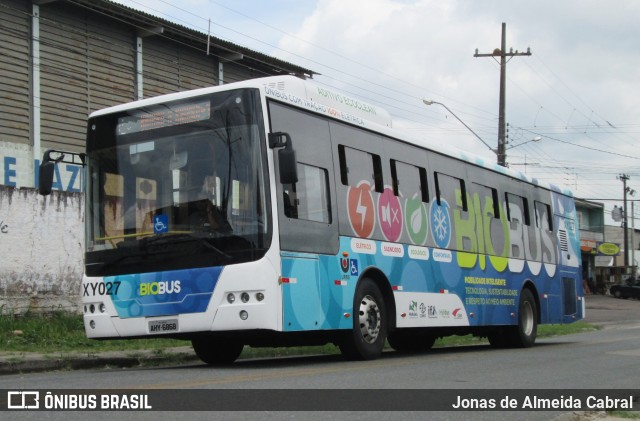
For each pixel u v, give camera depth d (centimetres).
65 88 2142
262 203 986
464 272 1441
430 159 1391
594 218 7062
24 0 2062
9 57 2014
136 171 1061
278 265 988
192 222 1010
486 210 1557
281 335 1041
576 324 2897
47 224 1705
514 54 3488
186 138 1039
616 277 7394
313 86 1151
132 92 2327
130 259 1039
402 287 1251
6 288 1620
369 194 1202
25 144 2033
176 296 1004
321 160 1109
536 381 888
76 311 1739
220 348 1246
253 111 1009
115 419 589
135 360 1305
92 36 2223
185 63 2502
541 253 1775
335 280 1094
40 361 1179
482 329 1567
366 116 1280
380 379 869
